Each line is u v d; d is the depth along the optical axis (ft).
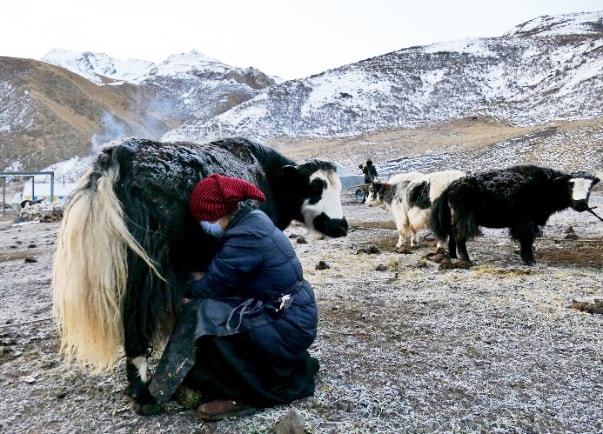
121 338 11.48
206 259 12.60
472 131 223.71
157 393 11.05
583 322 17.95
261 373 11.71
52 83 511.81
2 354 16.03
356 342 16.24
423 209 33.68
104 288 10.87
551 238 38.78
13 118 431.43
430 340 16.48
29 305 22.65
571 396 12.72
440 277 25.66
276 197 16.25
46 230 63.87
